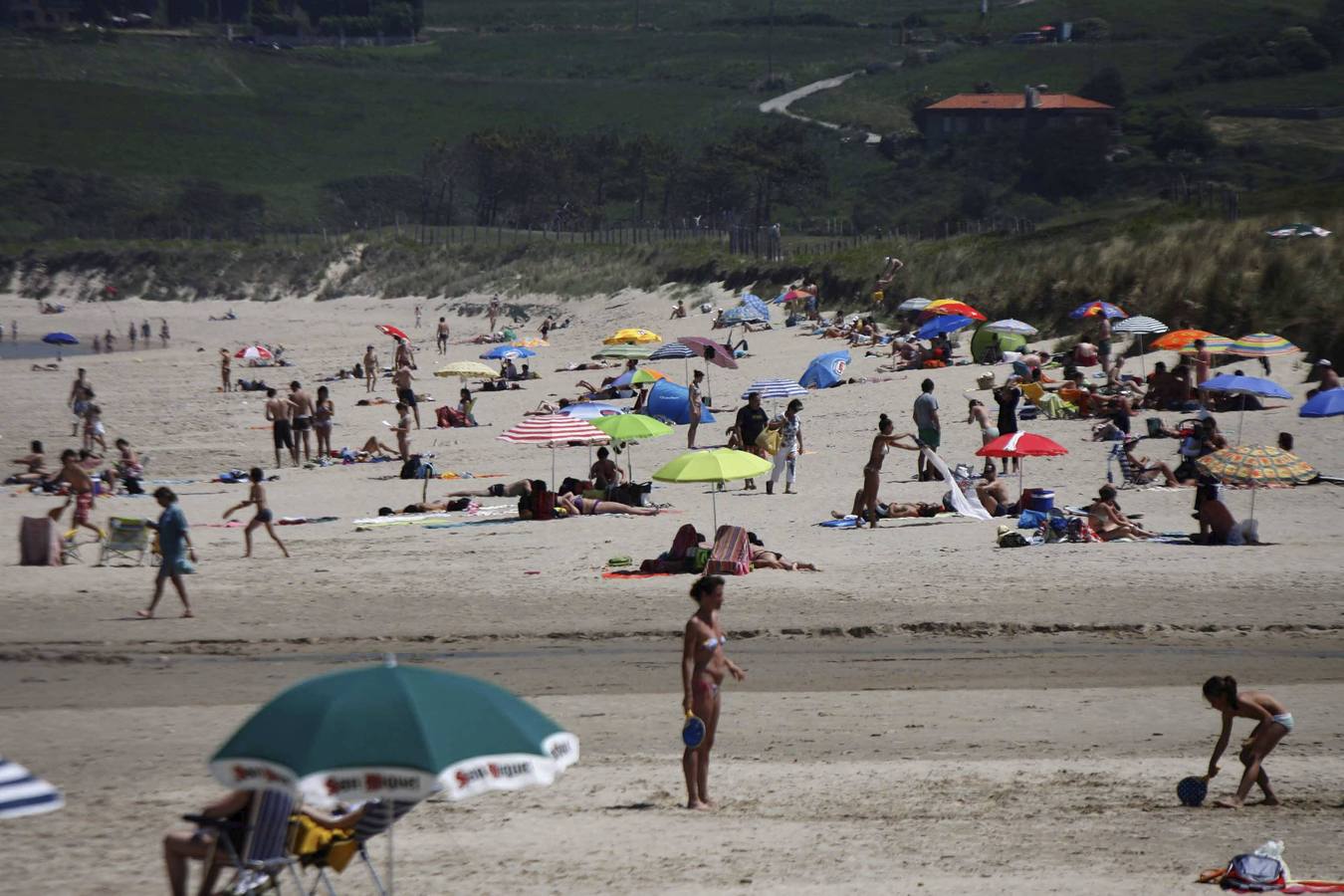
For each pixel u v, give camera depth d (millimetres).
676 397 133125
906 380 141875
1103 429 105688
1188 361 122125
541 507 90938
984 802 37875
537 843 34562
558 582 71500
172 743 45531
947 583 67812
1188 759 42500
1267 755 41000
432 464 119688
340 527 91938
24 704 51000
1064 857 32594
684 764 37594
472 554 79938
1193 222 180625
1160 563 70188
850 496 94875
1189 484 92188
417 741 23578
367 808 27750
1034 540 76938
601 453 97000
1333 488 88000
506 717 24891
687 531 73625
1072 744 44438
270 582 73062
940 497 91938
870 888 30125
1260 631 58594
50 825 36312
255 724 24469
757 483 103000
